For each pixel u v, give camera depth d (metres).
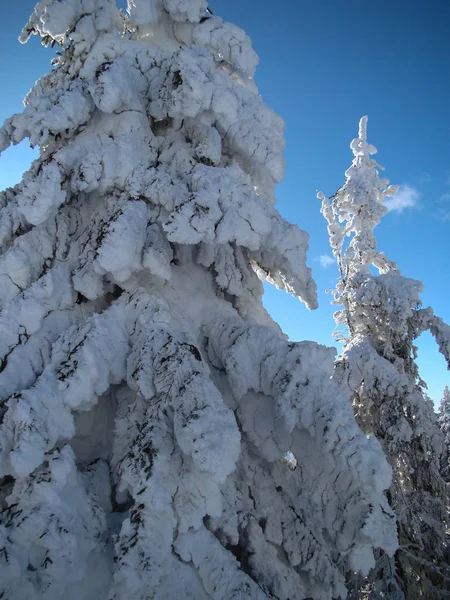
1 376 4.75
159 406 4.81
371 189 14.33
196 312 6.55
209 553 4.48
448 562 10.19
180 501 4.43
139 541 3.99
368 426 12.06
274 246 6.20
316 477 5.21
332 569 5.35
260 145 7.11
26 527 3.95
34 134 6.24
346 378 11.55
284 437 5.57
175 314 6.11
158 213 6.36
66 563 3.95
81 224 6.76
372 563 4.80
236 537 5.08
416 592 9.38
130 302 5.74
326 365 5.65
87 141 6.71
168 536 4.17
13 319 5.15
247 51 8.25
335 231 14.69
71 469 4.42
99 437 5.65
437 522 10.26
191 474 4.52
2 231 6.35
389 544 4.37
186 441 4.22
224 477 4.07
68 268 6.08
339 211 14.79
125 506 4.96
